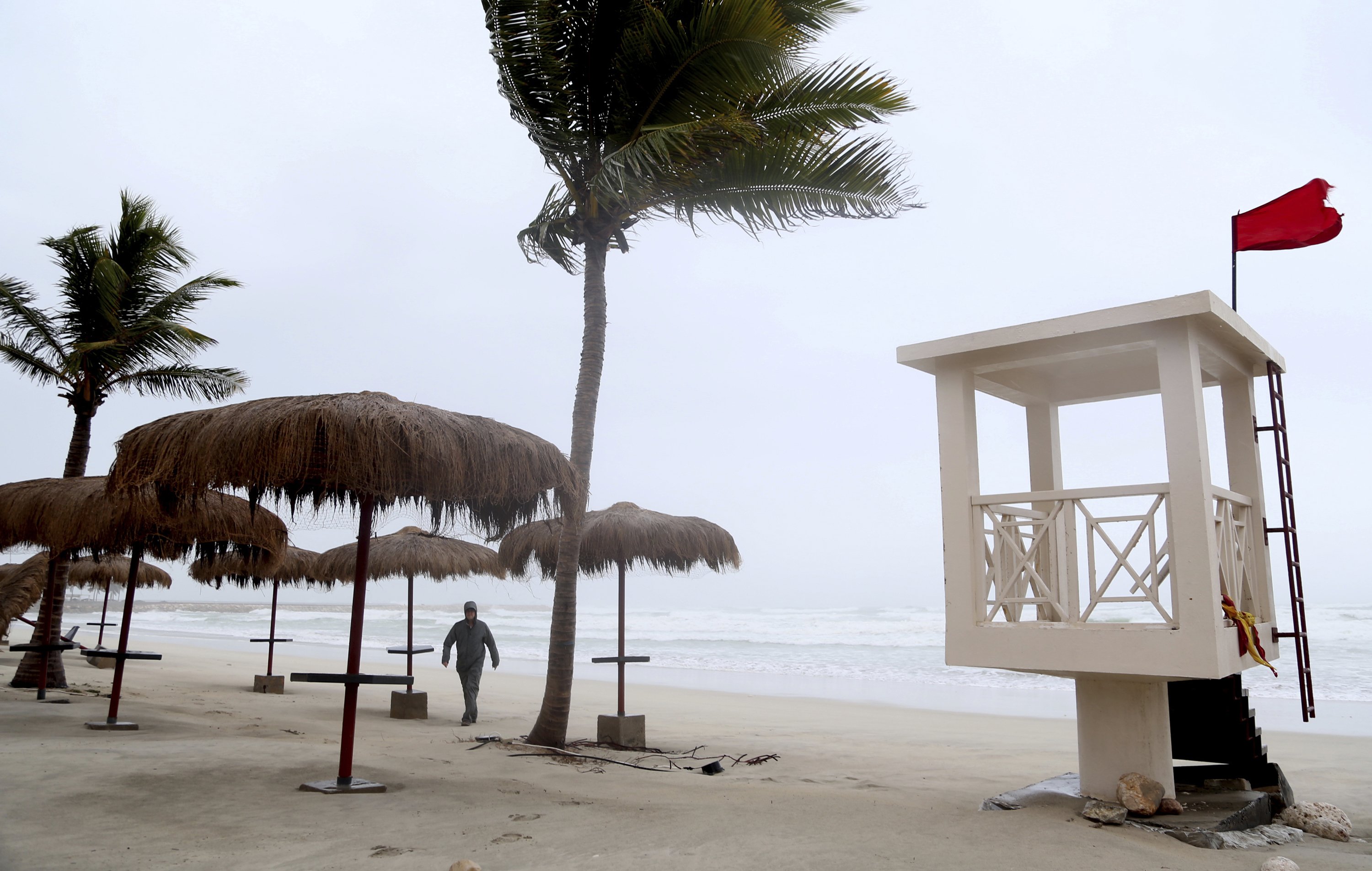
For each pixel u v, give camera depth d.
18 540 7.57
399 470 4.73
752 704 15.52
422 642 40.28
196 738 6.95
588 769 6.66
